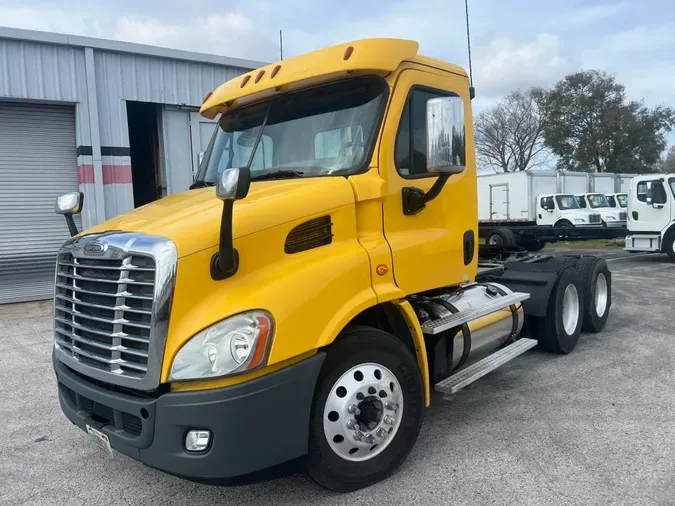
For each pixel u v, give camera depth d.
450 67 4.38
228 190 2.79
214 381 2.87
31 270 11.58
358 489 3.55
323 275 3.26
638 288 11.33
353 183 3.63
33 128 11.38
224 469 2.87
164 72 12.20
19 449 4.43
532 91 54.75
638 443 4.11
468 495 3.46
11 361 7.02
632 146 49.56
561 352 6.49
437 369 4.28
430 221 4.14
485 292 5.06
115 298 3.04
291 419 3.05
